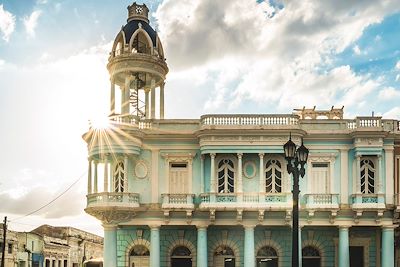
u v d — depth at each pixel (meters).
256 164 37.25
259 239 37.66
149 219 36.84
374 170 37.16
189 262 37.84
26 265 61.59
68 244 74.69
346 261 36.19
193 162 37.59
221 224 36.47
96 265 51.38
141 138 37.62
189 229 37.91
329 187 37.22
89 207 36.72
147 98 42.31
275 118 36.91
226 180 37.06
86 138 38.81
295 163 23.30
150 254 36.75
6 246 57.69
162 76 41.31
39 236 65.06
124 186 36.97
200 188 37.00
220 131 36.28
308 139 37.44
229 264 37.66
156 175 37.50
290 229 37.66
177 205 36.25
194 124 38.00
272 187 36.94
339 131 37.22
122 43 40.69
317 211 36.41
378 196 36.25
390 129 37.53
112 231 36.88
